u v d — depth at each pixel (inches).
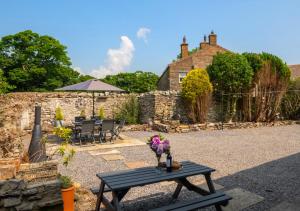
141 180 143.8
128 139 446.0
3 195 133.5
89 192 189.3
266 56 658.2
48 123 569.6
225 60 618.8
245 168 262.4
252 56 661.3
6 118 235.5
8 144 211.6
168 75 1001.5
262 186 207.2
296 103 699.4
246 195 187.5
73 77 1366.9
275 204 172.4
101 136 413.7
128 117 615.8
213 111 630.5
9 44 1178.6
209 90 584.1
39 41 1229.7
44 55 1205.7
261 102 633.0
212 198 148.6
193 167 169.2
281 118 700.0
